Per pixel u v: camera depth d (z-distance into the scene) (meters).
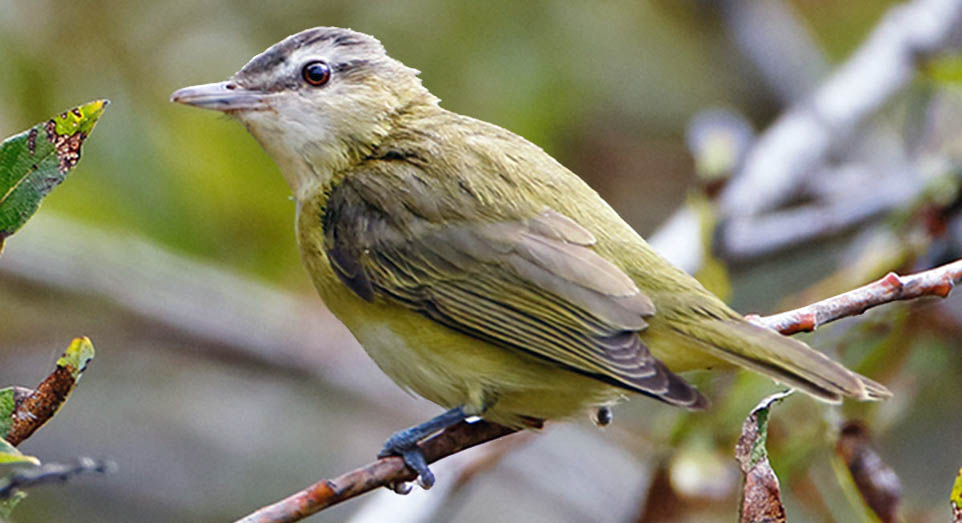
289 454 14.50
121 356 14.64
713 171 12.12
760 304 14.52
